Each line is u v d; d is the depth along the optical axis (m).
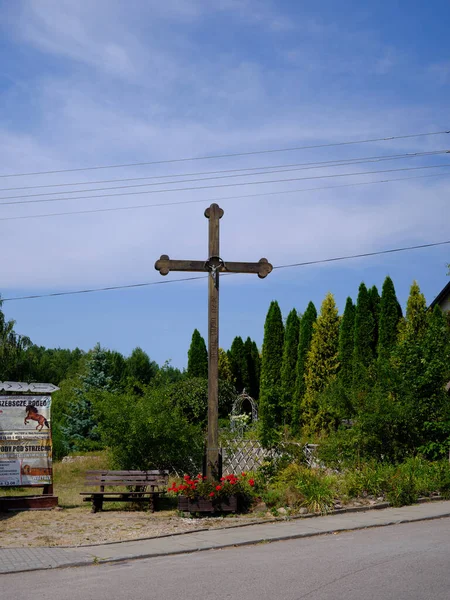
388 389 17.80
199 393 30.08
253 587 7.55
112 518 12.88
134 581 8.03
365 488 13.88
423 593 7.11
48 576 8.48
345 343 31.53
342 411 17.95
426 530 11.09
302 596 7.12
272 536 10.67
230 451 18.88
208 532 11.23
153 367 58.88
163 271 13.61
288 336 35.81
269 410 16.09
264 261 13.88
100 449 34.84
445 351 17.84
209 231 13.82
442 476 14.91
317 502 12.72
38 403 14.45
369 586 7.43
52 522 12.52
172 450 15.67
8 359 36.84
